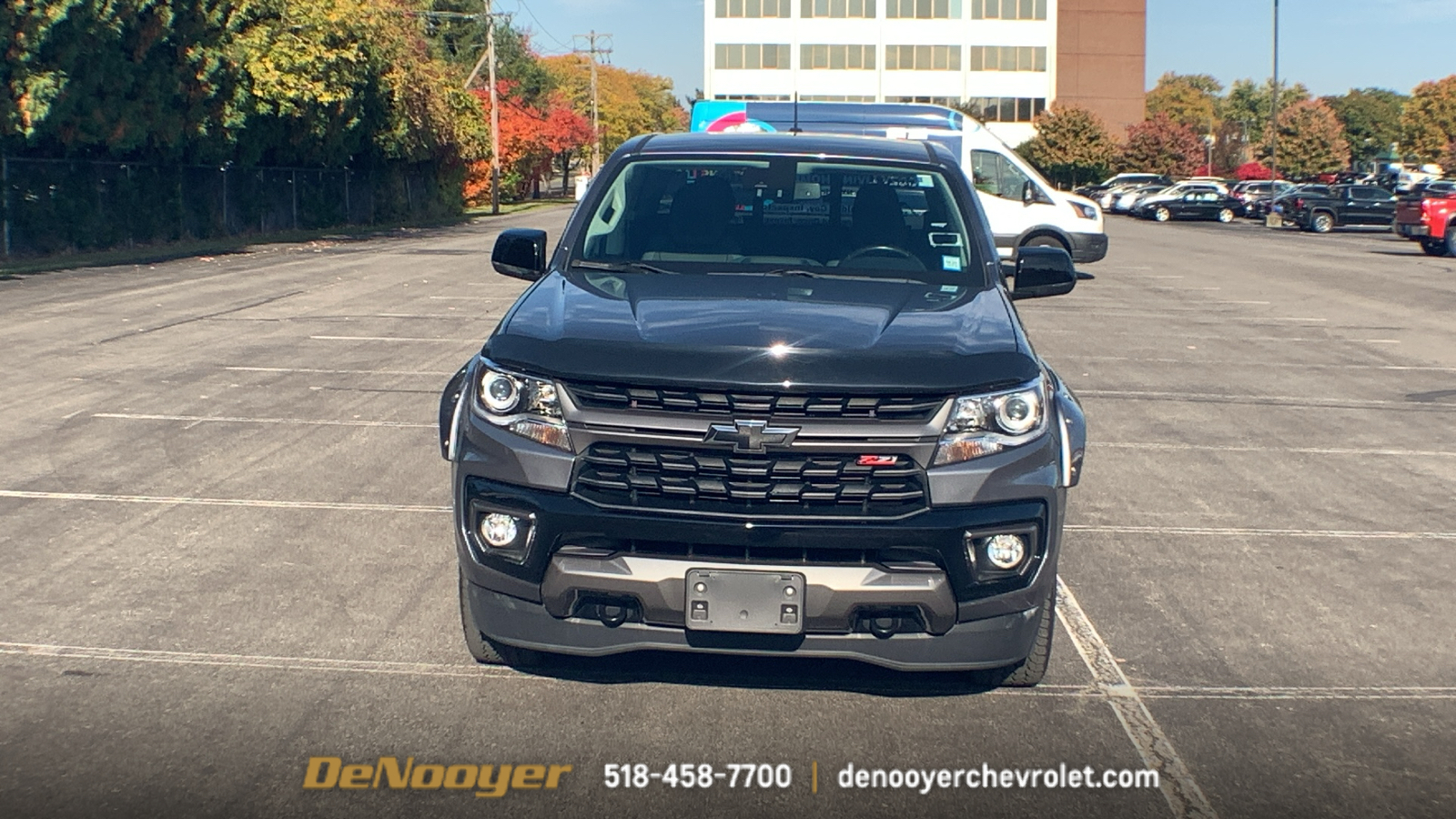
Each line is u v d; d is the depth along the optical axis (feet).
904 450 13.28
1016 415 13.75
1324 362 43.80
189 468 25.96
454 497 14.48
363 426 30.12
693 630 13.42
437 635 17.08
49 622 17.35
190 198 105.19
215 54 95.81
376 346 42.91
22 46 77.51
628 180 18.83
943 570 13.43
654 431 13.29
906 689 15.62
